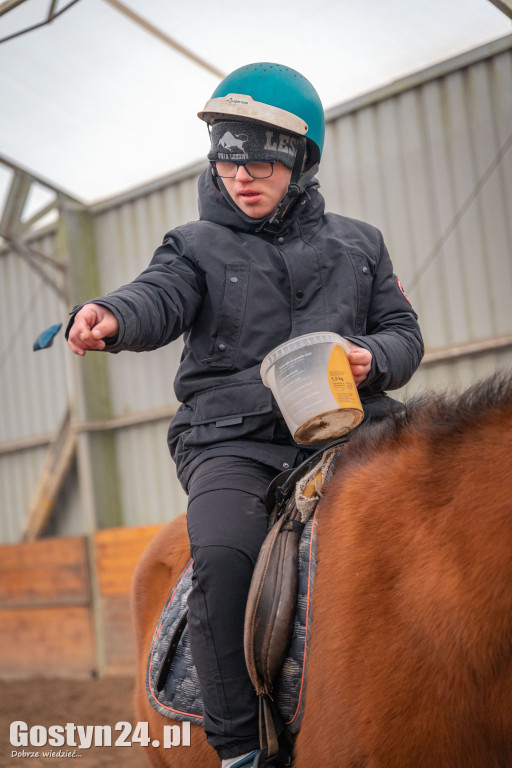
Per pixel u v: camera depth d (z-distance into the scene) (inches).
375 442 63.1
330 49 246.1
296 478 66.7
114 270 323.9
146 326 66.5
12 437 358.6
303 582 61.7
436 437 57.4
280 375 63.9
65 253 322.0
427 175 259.0
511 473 51.0
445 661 50.7
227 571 64.9
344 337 70.4
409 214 262.8
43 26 241.0
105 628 282.0
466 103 250.4
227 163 73.7
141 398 320.8
